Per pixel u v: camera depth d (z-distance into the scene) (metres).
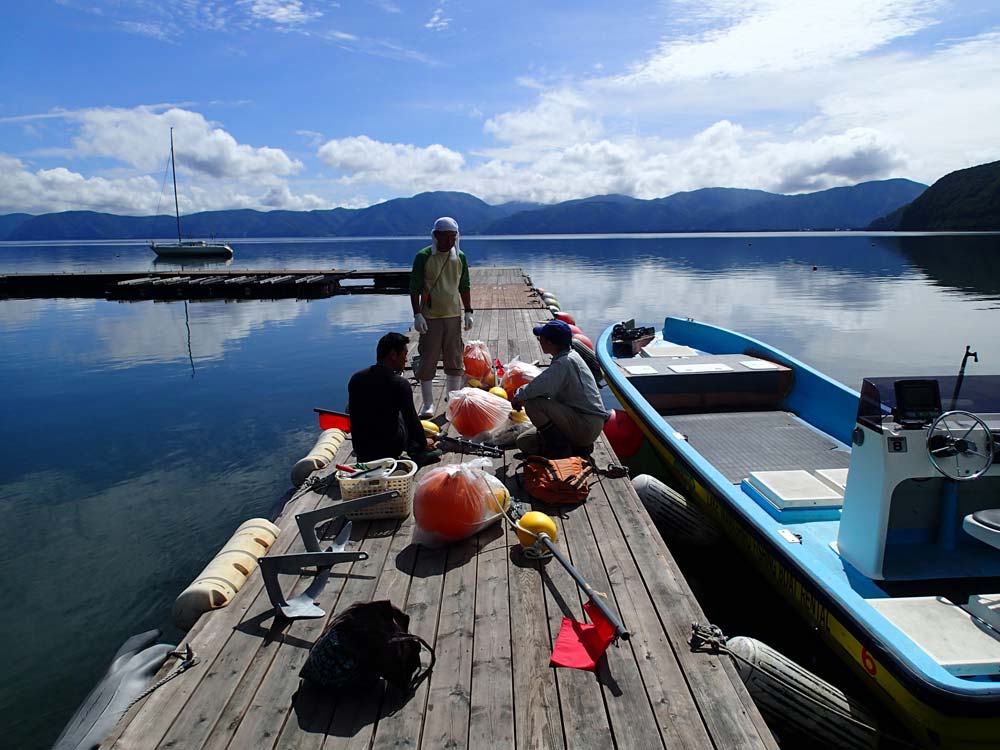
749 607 4.89
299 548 3.96
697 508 5.09
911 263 39.44
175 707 2.64
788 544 3.84
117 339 16.59
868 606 3.20
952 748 2.74
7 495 6.93
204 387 11.50
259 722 2.56
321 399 10.59
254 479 7.29
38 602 5.01
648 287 27.64
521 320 12.38
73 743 3.02
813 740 3.13
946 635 3.02
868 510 3.67
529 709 2.60
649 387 7.31
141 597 5.09
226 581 3.57
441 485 3.86
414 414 4.72
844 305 20.97
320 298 25.50
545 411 5.11
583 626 3.05
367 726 2.53
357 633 2.66
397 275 28.55
